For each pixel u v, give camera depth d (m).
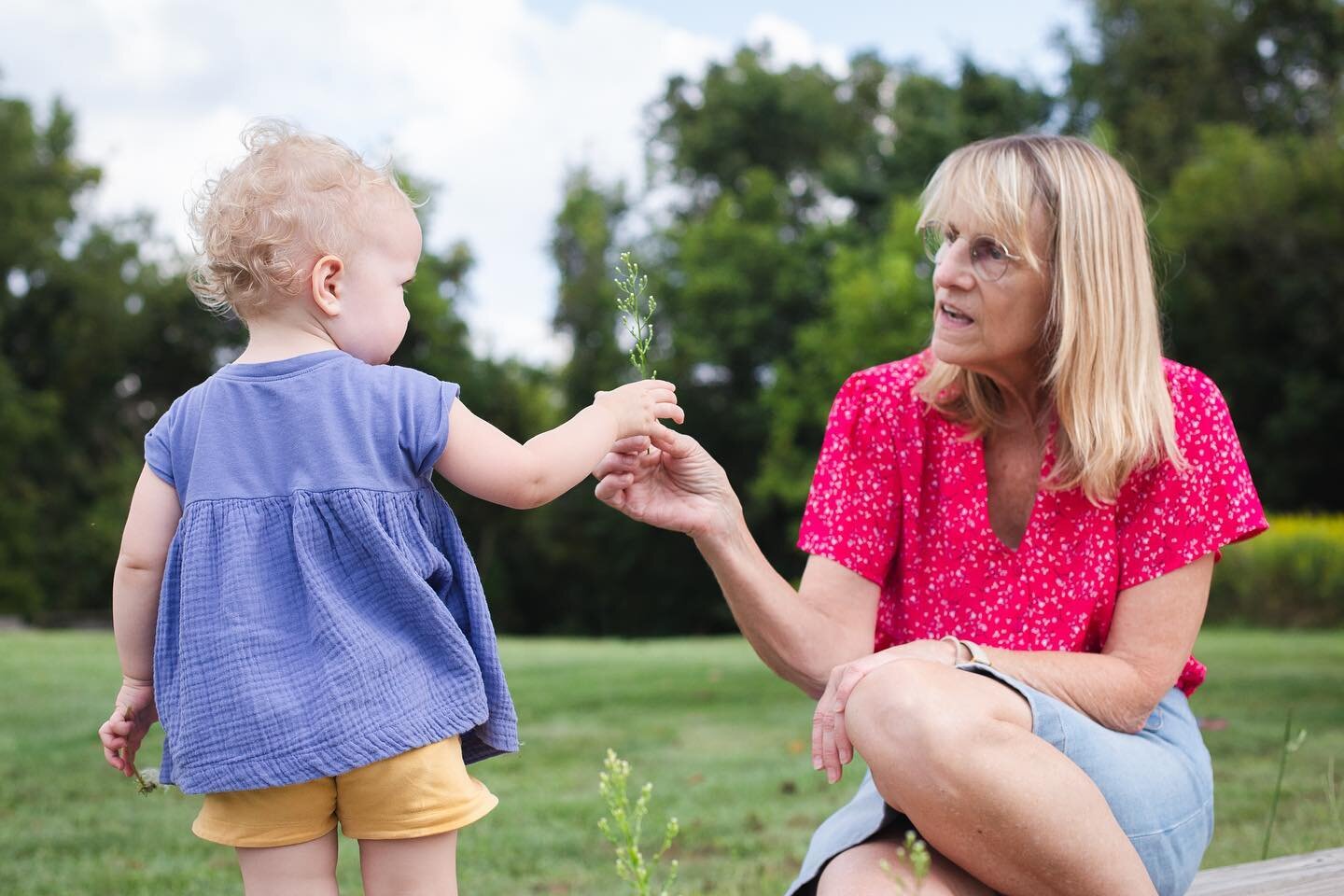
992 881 1.80
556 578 34.56
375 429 1.89
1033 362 2.19
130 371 35.25
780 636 2.25
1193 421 2.17
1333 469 25.39
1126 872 1.77
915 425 2.29
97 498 31.73
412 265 2.09
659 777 5.35
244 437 1.89
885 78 38.53
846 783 5.19
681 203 37.66
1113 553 2.16
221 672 1.77
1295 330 25.20
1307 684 7.47
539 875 3.82
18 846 4.12
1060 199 2.07
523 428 35.56
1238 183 25.58
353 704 1.75
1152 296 2.12
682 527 2.19
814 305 31.75
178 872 3.80
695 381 32.81
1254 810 4.17
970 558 2.23
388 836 1.80
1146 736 2.10
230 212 1.96
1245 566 13.55
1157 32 30.91
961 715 1.74
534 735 6.51
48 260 32.91
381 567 1.84
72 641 11.44
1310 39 30.53
